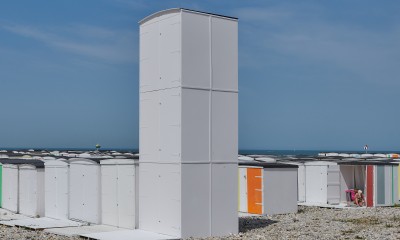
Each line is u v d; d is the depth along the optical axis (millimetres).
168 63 18250
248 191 26234
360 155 54375
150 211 18938
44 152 53031
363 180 31203
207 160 18234
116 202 20766
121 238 17453
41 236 18766
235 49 19141
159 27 18672
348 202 30109
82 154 45969
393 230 19984
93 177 21828
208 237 18031
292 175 26281
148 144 19078
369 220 23047
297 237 18453
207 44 18422
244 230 20047
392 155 51312
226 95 18844
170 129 18109
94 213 21719
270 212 25438
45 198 25094
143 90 19375
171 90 18094
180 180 17609
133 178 19844
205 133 18250
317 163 30734
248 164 26297
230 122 18891
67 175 23531
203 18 18359
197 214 17922
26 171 26016
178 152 17734
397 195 29969
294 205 26203
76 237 18344
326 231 19875
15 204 26859
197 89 18109
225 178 18656
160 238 17438
